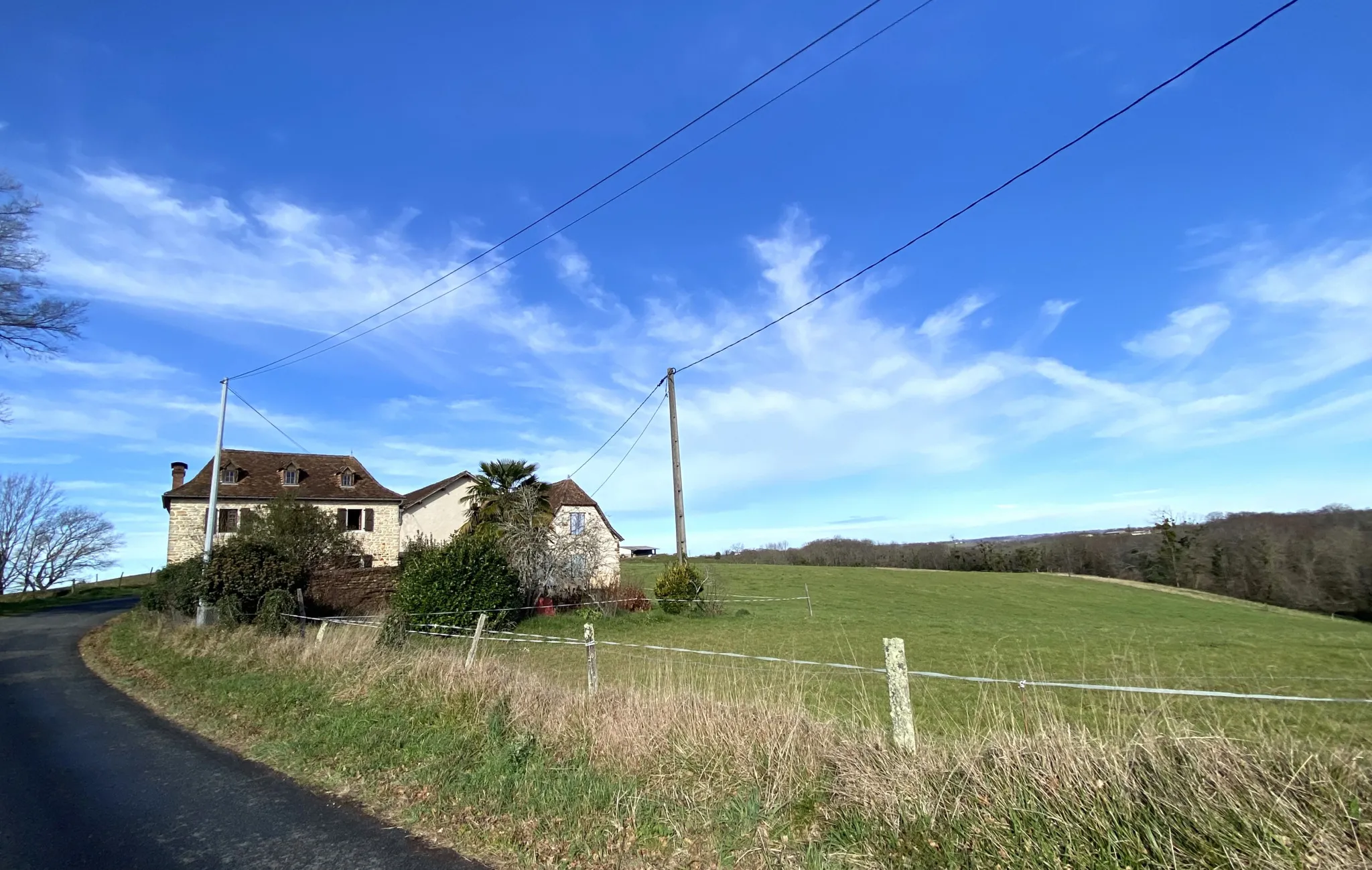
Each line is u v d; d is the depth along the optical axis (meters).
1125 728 4.60
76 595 49.00
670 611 25.64
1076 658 16.81
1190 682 11.70
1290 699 4.02
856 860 3.79
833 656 16.39
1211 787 3.53
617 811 4.68
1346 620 37.53
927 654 17.69
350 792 5.58
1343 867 2.96
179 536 40.38
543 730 6.24
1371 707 9.05
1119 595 45.75
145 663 13.38
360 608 26.16
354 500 45.69
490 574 21.70
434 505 50.34
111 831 4.93
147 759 6.88
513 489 31.97
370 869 4.19
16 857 4.52
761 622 25.47
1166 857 3.24
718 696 6.57
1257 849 3.14
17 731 8.48
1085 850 3.43
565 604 24.28
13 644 19.47
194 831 4.88
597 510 39.34
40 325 21.34
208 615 18.12
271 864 4.30
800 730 5.10
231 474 43.03
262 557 19.59
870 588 43.62
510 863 4.21
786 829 4.22
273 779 6.05
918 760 4.38
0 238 20.16
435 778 5.57
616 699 6.59
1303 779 3.47
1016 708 5.52
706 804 4.62
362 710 7.51
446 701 7.19
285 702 8.41
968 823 3.78
